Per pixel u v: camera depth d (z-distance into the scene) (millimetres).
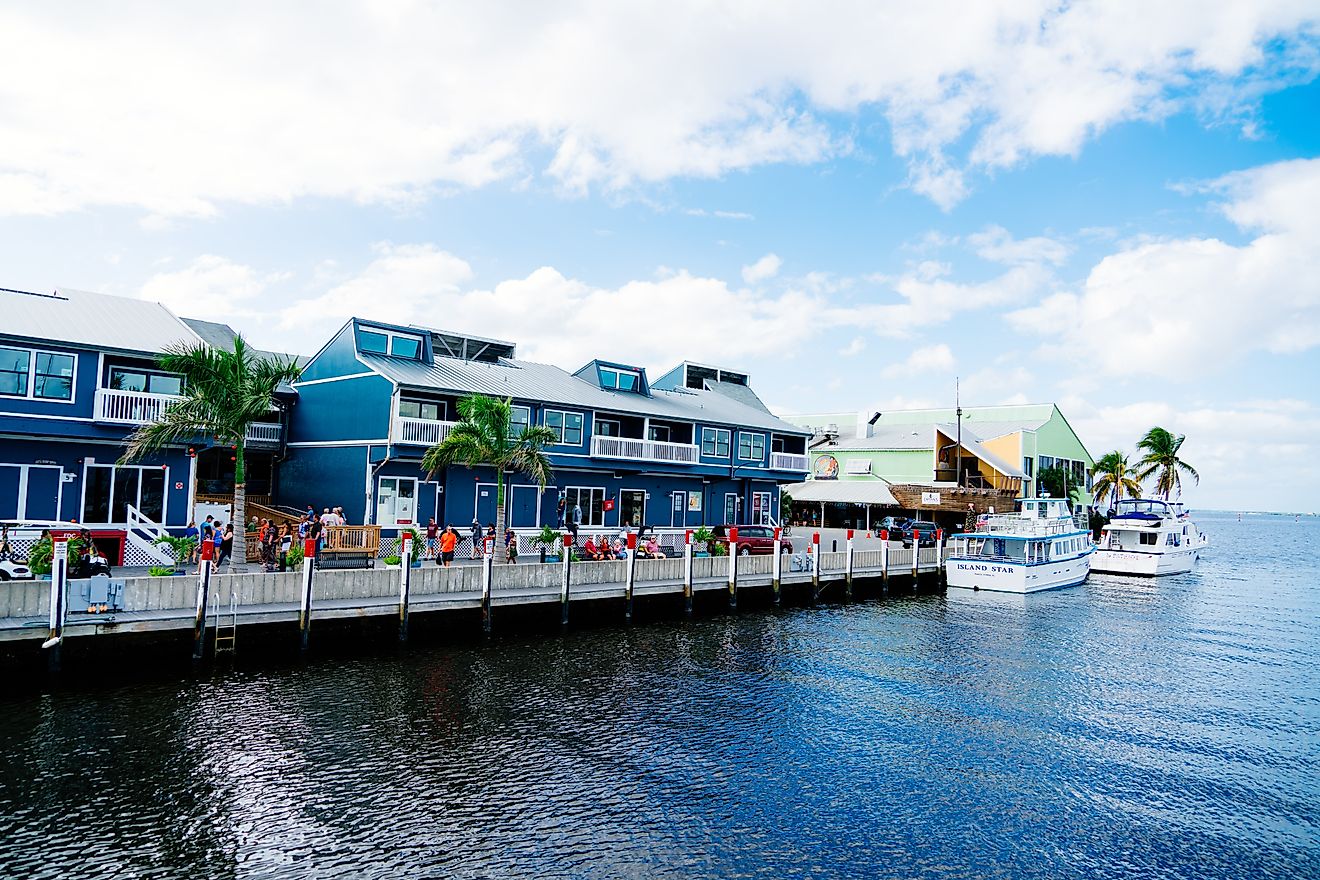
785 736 18188
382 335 38250
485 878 11609
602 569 28797
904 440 68875
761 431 51250
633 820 13688
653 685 21469
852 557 37469
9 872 11086
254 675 19766
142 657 19250
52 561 18703
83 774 14102
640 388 48719
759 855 12750
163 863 11555
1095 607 38906
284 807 13391
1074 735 19141
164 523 29672
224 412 25875
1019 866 12812
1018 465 67438
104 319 31000
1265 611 39531
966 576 42750
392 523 34938
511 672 21688
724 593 32281
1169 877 12672
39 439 27422
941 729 19172
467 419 33344
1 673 17484
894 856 12953
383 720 17547
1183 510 69625
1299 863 13211
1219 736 19359
